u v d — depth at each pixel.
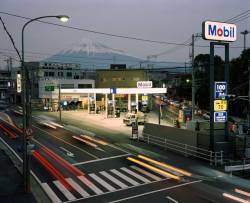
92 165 27.78
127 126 53.22
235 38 30.78
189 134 31.31
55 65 104.69
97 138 41.62
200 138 30.19
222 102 29.66
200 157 28.72
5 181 22.70
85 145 36.75
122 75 85.69
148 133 38.50
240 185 21.89
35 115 70.94
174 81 134.12
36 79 93.44
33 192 20.73
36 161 29.22
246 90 65.81
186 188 21.30
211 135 28.70
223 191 20.59
